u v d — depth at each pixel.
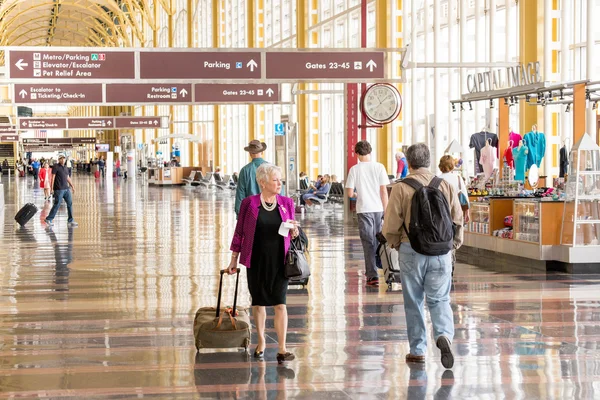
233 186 44.16
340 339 8.05
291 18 38.41
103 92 20.75
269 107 44.81
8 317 9.34
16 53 17.97
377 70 18.70
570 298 10.25
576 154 12.55
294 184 27.95
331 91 24.25
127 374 6.77
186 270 13.46
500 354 7.35
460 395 6.07
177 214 27.78
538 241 13.13
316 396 6.08
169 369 6.93
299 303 10.16
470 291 10.87
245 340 7.52
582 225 12.60
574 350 7.48
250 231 7.11
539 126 19.70
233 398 6.04
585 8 18.66
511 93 15.27
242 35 47.50
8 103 23.66
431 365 6.98
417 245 6.72
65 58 18.09
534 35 19.81
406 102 28.09
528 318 8.98
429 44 26.67
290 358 7.18
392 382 6.45
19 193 45.34
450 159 12.53
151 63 18.28
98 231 21.17
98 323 8.98
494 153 17.41
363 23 22.88
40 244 17.92
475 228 15.65
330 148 34.81
